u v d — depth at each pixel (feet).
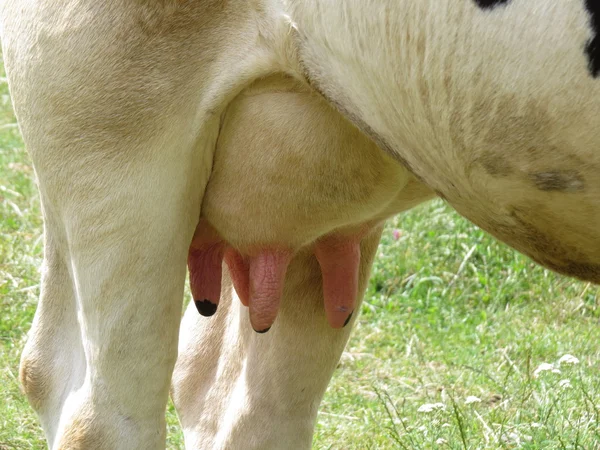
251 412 2.43
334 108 1.87
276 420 2.44
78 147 1.98
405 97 1.75
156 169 1.97
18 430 3.04
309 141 1.97
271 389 2.43
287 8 1.83
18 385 3.25
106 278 2.02
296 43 1.84
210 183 2.08
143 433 2.08
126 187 1.98
